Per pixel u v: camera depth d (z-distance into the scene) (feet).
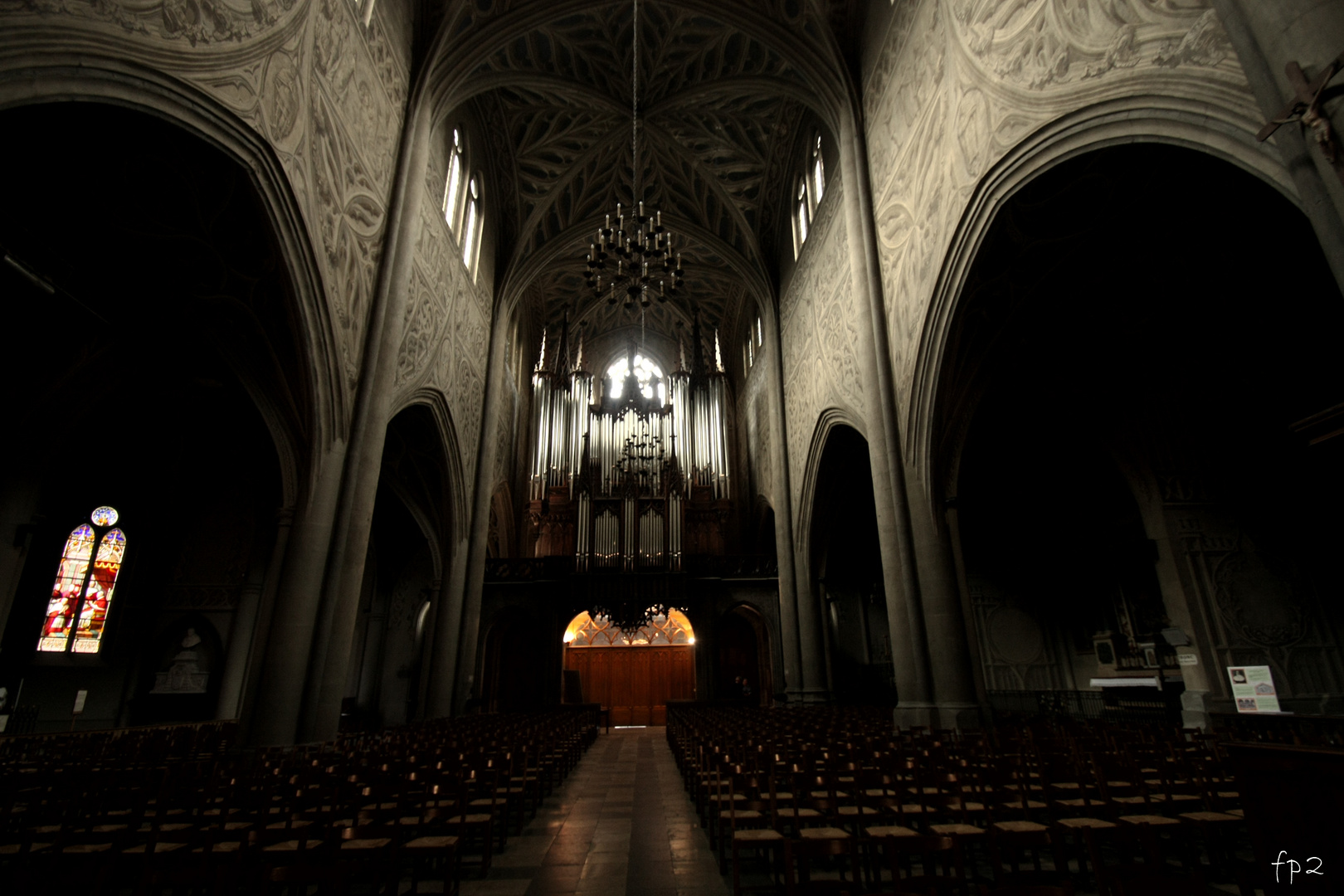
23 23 19.34
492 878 16.07
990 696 57.16
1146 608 48.21
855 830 16.76
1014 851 13.26
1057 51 26.40
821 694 60.64
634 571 74.33
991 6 30.99
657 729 75.15
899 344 41.01
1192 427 45.09
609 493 80.23
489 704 78.28
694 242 79.00
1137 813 15.75
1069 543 55.67
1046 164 27.09
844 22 49.16
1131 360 41.16
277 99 29.73
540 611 74.13
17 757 29.14
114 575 55.26
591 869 16.83
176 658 55.06
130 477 56.75
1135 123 22.93
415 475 58.65
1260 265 32.30
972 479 57.52
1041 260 33.35
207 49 25.66
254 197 28.94
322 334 34.30
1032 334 38.32
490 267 67.00
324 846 12.98
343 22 35.81
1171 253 32.96
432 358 49.24
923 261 37.68
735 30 54.80
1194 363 40.42
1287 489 43.34
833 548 78.74
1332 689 40.09
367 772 20.04
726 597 75.41
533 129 64.64
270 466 60.13
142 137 26.23
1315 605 41.96
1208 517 43.96
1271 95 15.11
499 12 48.75
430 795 17.53
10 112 24.81
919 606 37.81
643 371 104.68
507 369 80.59
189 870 10.74
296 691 32.22
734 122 65.82
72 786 18.85
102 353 43.50
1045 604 59.47
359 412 37.42
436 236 49.78
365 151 38.42
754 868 16.84
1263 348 37.19
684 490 81.97
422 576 73.05
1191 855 14.20
